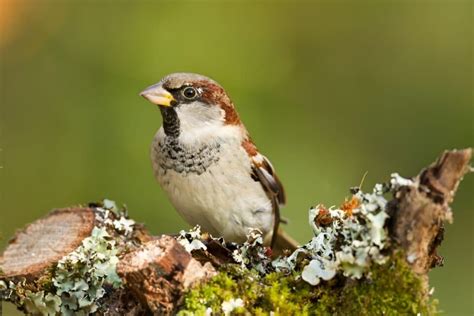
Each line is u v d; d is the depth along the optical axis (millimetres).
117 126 10875
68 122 11109
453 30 12820
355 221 5066
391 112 12461
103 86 11164
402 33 12852
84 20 11734
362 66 12664
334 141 11828
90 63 11383
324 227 5410
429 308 4891
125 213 6547
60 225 6297
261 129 11148
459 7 12898
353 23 12766
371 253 4887
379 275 4898
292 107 11602
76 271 5590
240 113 11109
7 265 5957
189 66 11234
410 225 4852
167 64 11203
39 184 10867
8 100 11516
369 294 4922
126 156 10680
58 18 11859
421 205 4828
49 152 10977
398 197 4891
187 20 11570
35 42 11789
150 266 4930
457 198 11781
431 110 12422
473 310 10781
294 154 11055
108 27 11609
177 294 4973
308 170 11000
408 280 4852
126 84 11102
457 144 12211
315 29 12539
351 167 11688
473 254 11586
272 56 11828
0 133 11258
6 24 11781
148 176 10547
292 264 5336
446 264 11469
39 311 5699
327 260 5098
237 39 11625
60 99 11312
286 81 11711
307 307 5051
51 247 6090
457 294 11086
